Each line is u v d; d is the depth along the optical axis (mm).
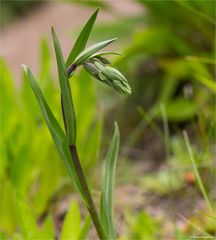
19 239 769
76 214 734
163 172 962
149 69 1260
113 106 1251
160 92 1217
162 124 1166
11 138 925
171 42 1118
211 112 1038
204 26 1105
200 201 890
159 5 1115
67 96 604
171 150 1087
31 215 736
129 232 837
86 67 593
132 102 1239
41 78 983
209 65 1127
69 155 616
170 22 1170
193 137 1068
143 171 1044
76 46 609
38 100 606
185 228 813
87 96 993
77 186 619
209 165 892
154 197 940
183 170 925
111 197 640
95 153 969
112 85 587
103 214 634
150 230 820
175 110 1087
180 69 1118
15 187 904
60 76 598
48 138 949
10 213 897
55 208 953
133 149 1125
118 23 1285
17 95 995
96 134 960
